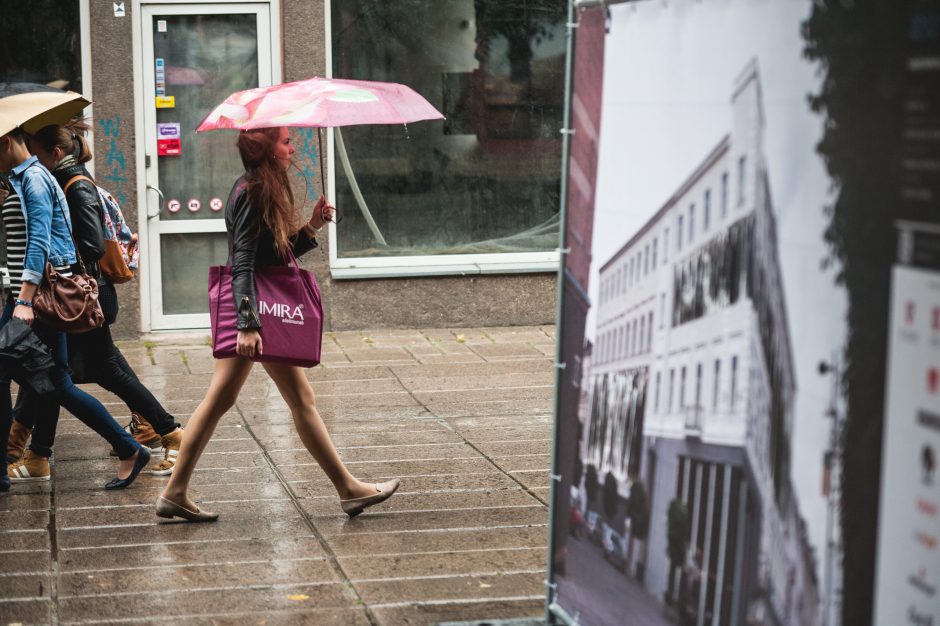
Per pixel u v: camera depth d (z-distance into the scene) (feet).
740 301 9.05
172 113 32.89
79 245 19.44
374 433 23.86
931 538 6.73
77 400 19.40
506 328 34.76
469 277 34.53
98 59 32.01
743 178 8.98
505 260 35.06
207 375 29.09
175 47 32.76
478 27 34.19
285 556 16.58
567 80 13.20
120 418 25.03
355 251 34.37
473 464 21.57
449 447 22.79
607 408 11.96
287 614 14.38
